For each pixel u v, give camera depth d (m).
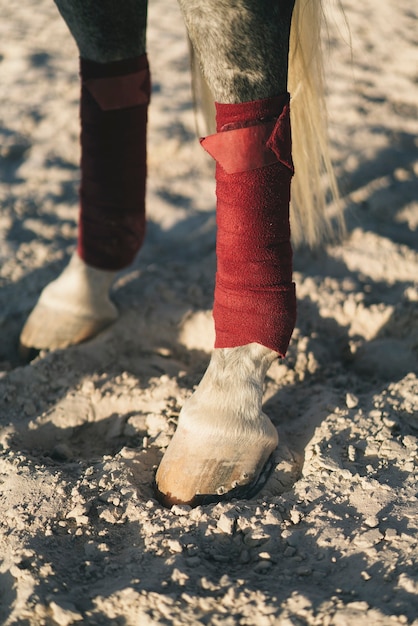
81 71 1.95
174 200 3.13
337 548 1.46
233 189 1.53
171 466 1.63
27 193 3.17
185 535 1.50
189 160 3.36
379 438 1.73
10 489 1.64
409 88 3.97
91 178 2.05
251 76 1.46
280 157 1.52
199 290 2.47
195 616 1.32
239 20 1.40
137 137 2.02
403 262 2.59
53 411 1.94
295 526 1.53
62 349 2.16
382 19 4.89
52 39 4.64
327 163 2.01
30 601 1.36
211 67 1.48
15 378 2.05
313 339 2.22
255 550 1.49
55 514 1.58
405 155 3.32
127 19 1.82
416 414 1.83
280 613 1.31
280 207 1.55
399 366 2.13
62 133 3.58
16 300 2.48
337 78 4.02
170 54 4.41
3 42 4.58
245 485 1.63
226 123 1.51
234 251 1.55
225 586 1.38
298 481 1.66
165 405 1.90
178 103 3.78
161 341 2.29
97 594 1.38
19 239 2.86
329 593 1.36
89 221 2.10
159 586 1.39
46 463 1.77
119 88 1.92
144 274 2.58
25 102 3.86
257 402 1.64
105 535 1.54
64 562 1.48
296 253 2.73
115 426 1.91
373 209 2.95
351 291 2.44
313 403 1.93
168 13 5.09
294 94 1.78
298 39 1.71
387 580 1.36
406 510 1.52
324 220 2.57
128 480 1.67
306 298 2.42
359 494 1.57
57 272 2.62
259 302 1.56
